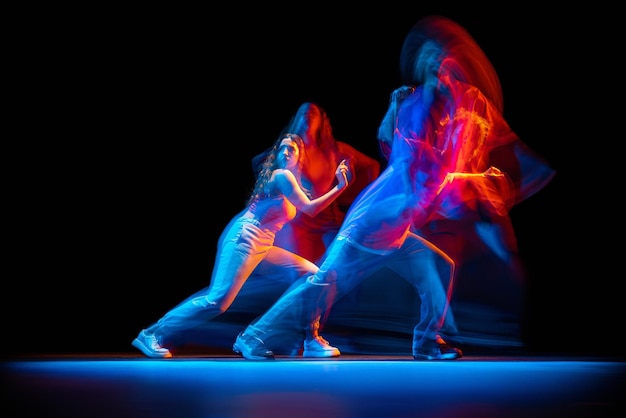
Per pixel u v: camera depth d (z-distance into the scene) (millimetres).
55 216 6133
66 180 6117
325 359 4215
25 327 6129
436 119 4754
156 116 6148
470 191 5398
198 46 6078
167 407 1958
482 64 5676
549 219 5801
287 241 5977
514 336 5883
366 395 2205
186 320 4426
